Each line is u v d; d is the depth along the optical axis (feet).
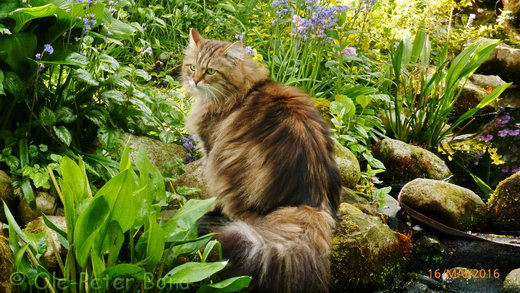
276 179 3.93
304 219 3.56
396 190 5.54
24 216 4.17
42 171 4.25
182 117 5.34
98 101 4.84
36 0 4.27
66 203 3.29
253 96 4.44
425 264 4.40
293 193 3.88
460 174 5.91
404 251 4.29
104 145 4.55
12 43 4.16
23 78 4.34
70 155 4.49
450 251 4.51
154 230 3.16
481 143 6.67
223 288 3.30
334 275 3.98
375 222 4.31
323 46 6.52
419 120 6.50
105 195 3.11
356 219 4.25
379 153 5.94
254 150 4.08
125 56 6.33
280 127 4.09
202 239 3.43
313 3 6.34
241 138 4.20
